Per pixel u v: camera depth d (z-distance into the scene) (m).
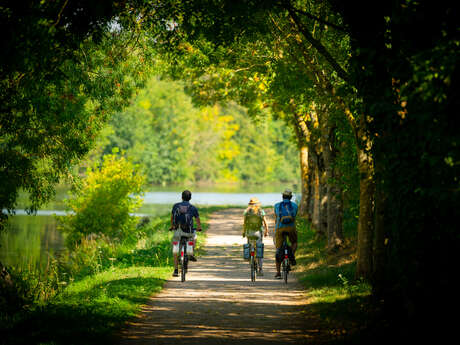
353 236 75.06
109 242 101.19
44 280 61.31
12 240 109.56
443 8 22.67
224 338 28.73
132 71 57.12
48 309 35.84
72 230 101.06
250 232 52.81
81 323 30.83
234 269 61.84
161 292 45.09
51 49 33.53
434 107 21.81
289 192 51.28
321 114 69.81
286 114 104.94
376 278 35.69
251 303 39.94
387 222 32.47
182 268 50.97
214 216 137.25
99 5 34.66
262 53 59.91
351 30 32.09
